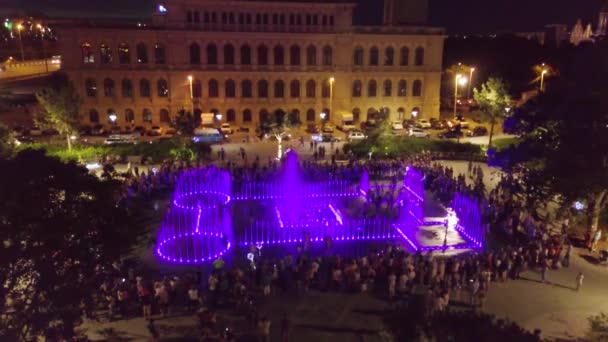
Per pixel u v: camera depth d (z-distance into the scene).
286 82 84.06
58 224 17.62
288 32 81.62
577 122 33.84
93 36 76.94
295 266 30.50
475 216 40.12
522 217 38.25
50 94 62.66
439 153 63.03
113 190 20.73
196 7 78.62
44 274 17.19
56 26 75.69
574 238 37.31
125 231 20.28
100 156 57.62
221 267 29.36
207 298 27.61
